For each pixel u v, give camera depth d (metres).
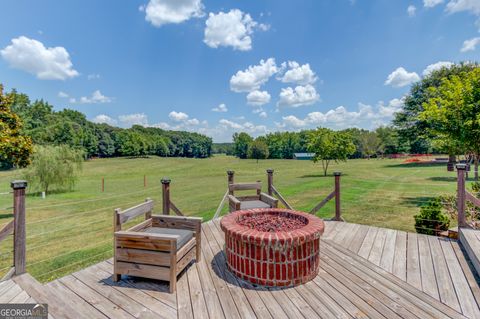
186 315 2.04
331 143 19.17
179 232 2.92
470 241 3.20
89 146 47.03
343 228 4.34
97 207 10.19
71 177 14.48
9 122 9.55
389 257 3.16
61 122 41.41
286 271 2.48
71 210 9.65
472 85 6.09
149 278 2.51
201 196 12.06
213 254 3.34
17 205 2.63
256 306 2.16
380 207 7.84
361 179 15.66
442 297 2.27
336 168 26.38
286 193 11.34
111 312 2.09
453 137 6.50
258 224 3.04
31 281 2.54
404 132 26.33
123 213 2.68
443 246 3.50
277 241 2.42
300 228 2.73
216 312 2.08
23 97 36.47
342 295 2.32
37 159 13.48
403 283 2.52
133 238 2.53
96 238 6.20
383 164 29.70
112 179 23.33
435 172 18.48
